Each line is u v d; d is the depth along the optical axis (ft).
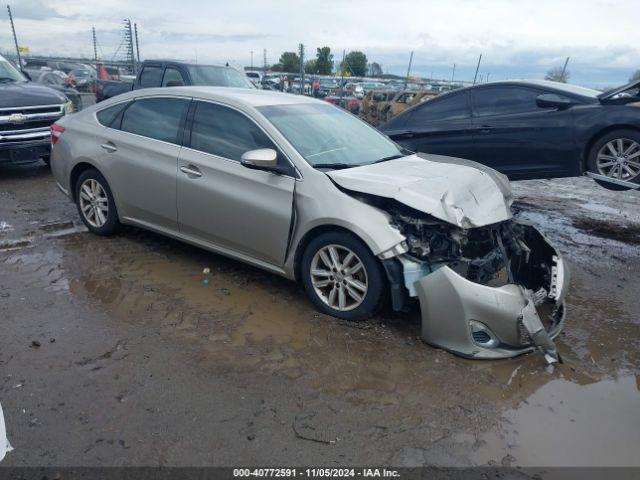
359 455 8.54
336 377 10.57
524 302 11.05
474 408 9.80
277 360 11.10
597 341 12.57
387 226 11.62
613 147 19.43
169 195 15.39
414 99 55.21
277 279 15.21
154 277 15.11
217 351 11.37
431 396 10.09
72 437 8.67
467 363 11.18
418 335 12.26
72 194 18.62
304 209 12.69
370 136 16.21
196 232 15.26
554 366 11.29
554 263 12.83
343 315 12.72
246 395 9.91
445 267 11.25
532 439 9.05
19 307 13.03
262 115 14.14
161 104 16.16
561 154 20.61
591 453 8.79
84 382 10.13
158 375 10.44
